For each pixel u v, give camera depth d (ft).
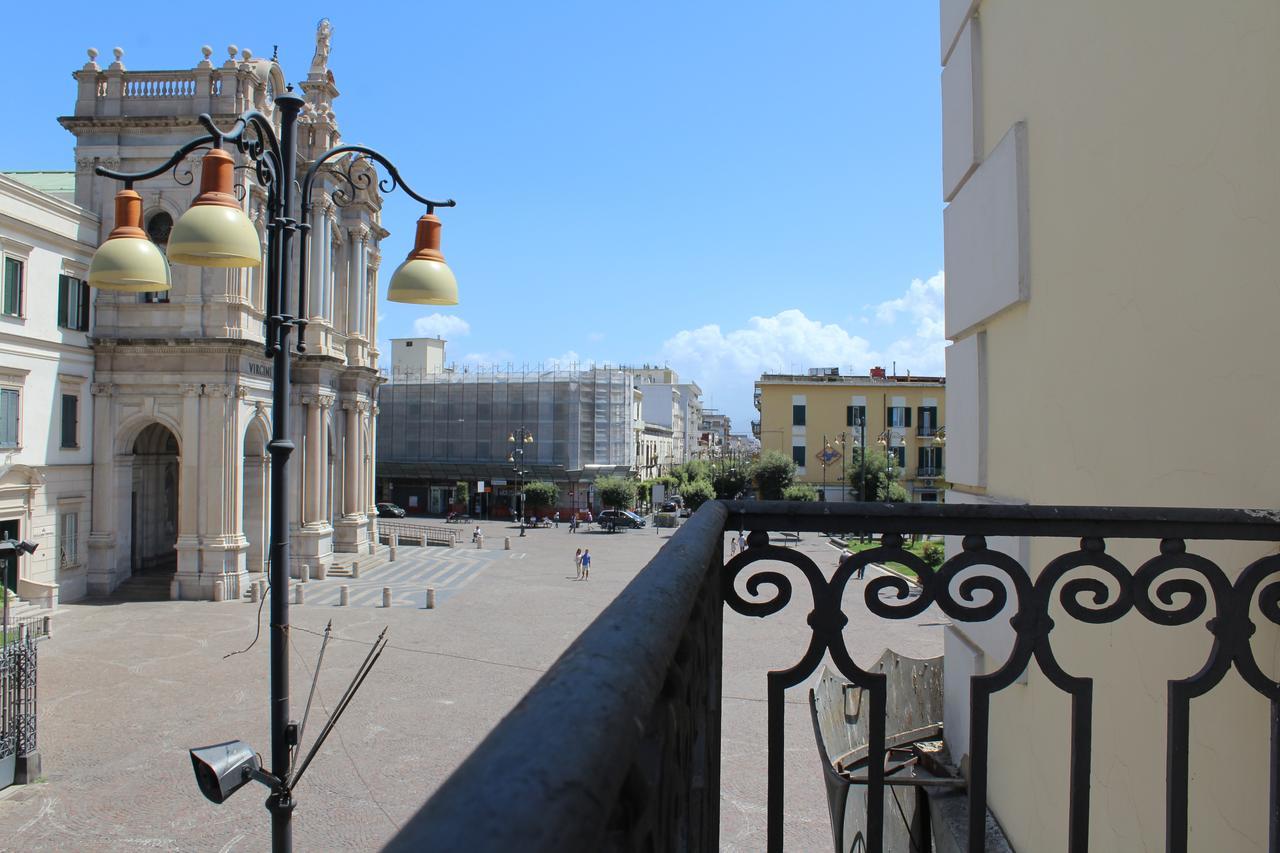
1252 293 8.37
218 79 102.22
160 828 40.52
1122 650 11.09
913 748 20.76
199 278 99.76
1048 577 8.22
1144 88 10.63
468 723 56.08
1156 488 10.32
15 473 86.84
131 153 101.71
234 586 98.89
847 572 8.51
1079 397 12.66
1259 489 8.27
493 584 114.42
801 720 55.98
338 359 120.06
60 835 39.73
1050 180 13.88
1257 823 8.21
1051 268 13.85
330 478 129.39
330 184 122.42
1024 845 14.87
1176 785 7.70
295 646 76.38
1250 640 8.54
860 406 194.59
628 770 3.03
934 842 18.56
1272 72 8.00
